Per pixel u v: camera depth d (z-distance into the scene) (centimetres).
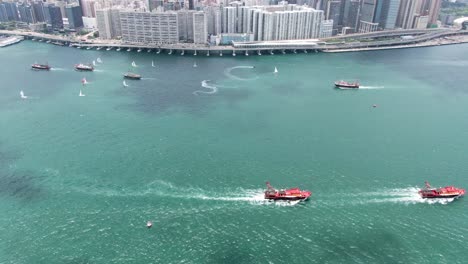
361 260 15012
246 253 15375
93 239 16125
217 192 19038
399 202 18300
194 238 16162
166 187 19450
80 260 15075
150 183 19775
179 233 16438
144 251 15488
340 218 17288
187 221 17138
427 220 17112
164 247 15688
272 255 15262
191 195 18850
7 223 17075
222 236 16262
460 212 17588
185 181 19912
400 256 15188
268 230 16600
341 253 15362
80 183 19812
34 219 17312
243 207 18025
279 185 19538
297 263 14875
